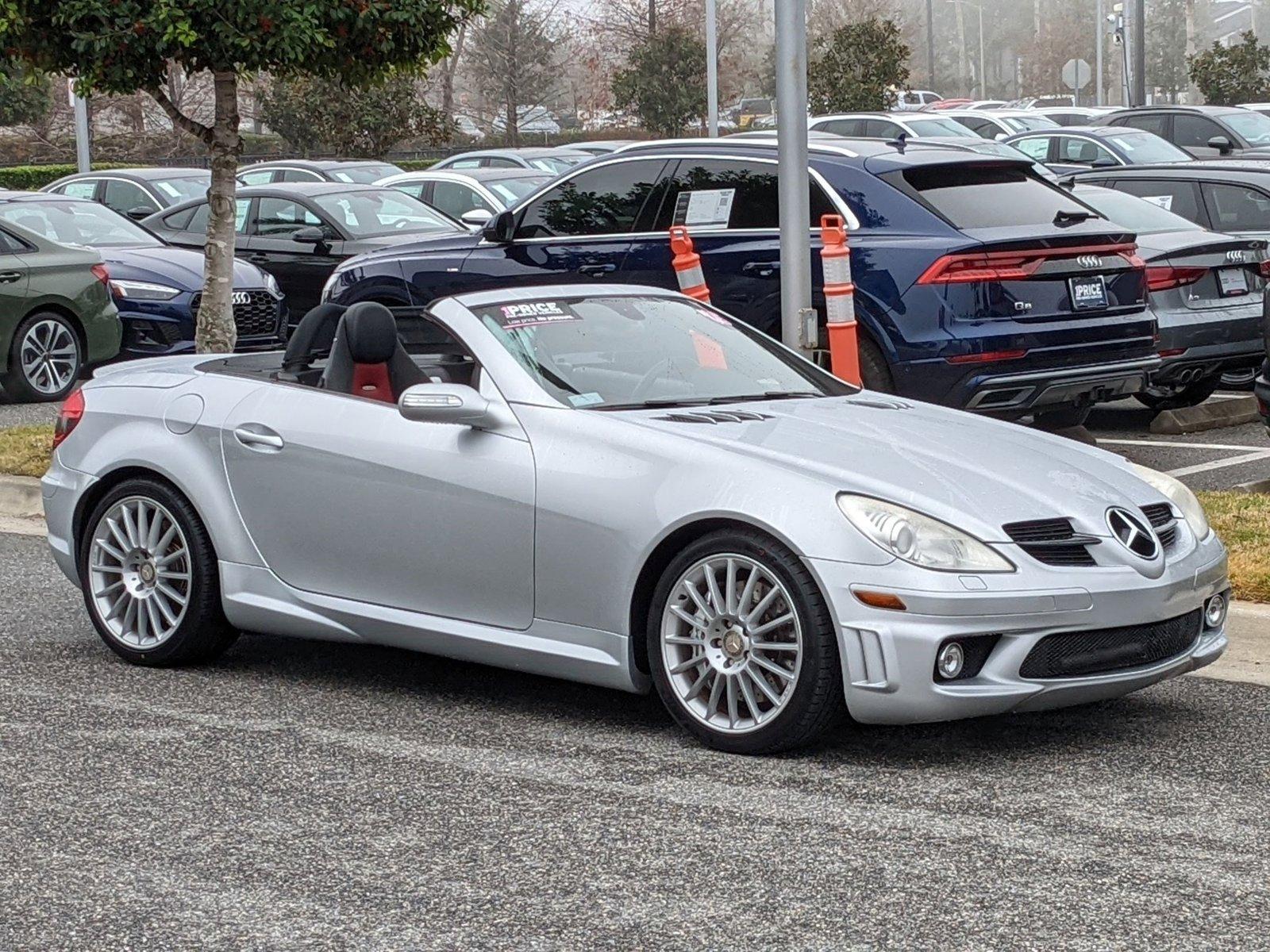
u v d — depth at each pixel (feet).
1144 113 92.68
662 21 201.67
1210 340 41.96
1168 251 41.86
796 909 14.57
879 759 18.95
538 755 19.20
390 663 23.71
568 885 15.19
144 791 17.99
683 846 16.17
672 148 38.63
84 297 51.72
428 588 21.15
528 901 14.82
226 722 20.68
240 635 25.50
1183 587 19.24
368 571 21.62
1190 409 44.06
